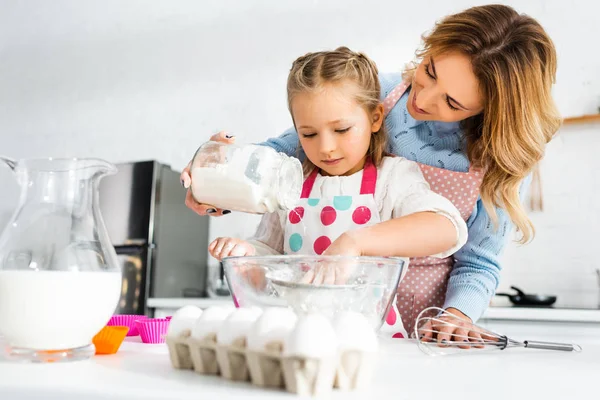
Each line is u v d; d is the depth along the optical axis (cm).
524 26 94
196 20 317
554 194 243
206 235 294
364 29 280
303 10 295
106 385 40
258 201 82
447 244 82
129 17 333
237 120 299
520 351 69
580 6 248
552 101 98
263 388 40
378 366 53
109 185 268
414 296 119
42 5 357
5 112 354
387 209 99
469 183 111
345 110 92
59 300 51
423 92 94
